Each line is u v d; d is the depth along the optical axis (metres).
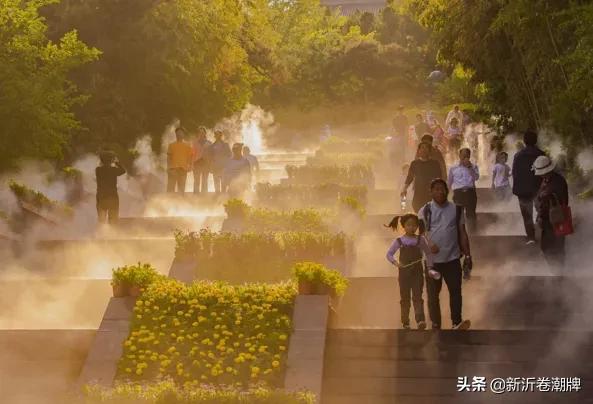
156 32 77.81
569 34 51.91
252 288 30.23
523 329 31.17
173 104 83.94
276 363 26.72
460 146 75.31
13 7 55.69
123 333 28.70
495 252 40.97
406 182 37.56
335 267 36.94
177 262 37.69
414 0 78.94
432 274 28.88
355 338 28.22
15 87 52.97
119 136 77.31
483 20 66.38
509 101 72.19
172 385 25.78
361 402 26.06
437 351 27.53
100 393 25.41
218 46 86.38
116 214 48.59
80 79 76.62
